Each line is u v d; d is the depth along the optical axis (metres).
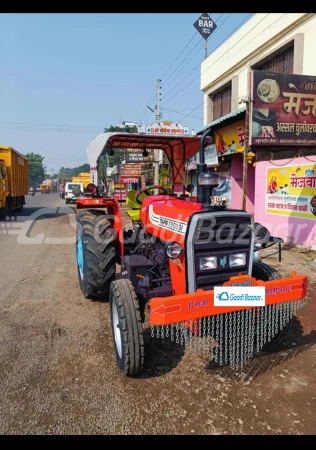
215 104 13.48
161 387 2.81
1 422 2.41
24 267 6.63
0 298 4.87
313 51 7.93
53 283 5.58
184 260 2.85
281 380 2.90
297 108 5.84
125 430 2.34
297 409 2.54
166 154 5.60
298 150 6.94
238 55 11.03
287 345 3.51
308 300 4.62
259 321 3.05
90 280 4.19
